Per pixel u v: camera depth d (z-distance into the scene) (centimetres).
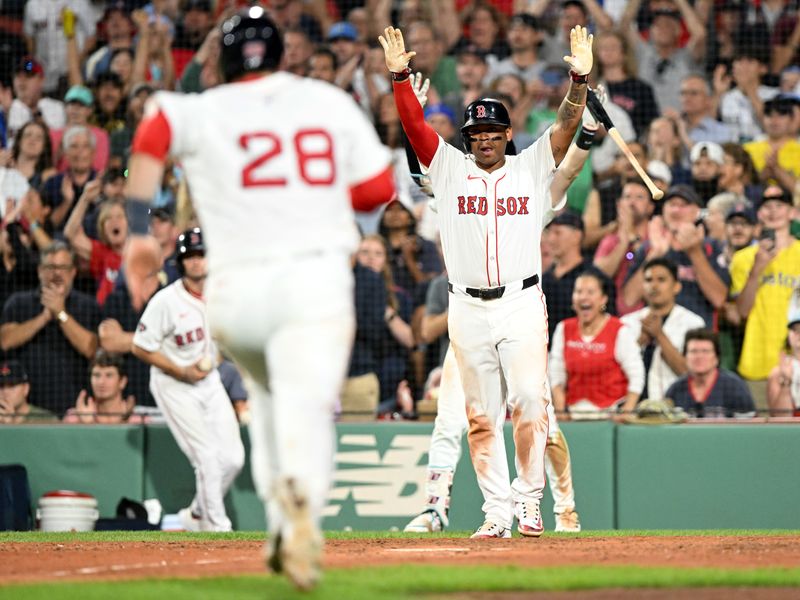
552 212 2300
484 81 4219
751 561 1686
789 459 3092
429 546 2008
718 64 4162
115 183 3806
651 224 3525
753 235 3494
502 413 2264
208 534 2494
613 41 4097
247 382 1353
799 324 3316
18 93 4181
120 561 1711
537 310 2175
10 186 3744
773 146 3831
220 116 1255
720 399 3212
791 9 4256
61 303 3441
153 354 3044
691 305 3425
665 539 2212
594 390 3225
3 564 1673
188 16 4481
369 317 3403
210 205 1255
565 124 2183
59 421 3341
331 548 1959
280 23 4575
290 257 1232
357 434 3194
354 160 1297
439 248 3659
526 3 4519
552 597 1320
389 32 2191
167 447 3238
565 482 2800
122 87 4159
